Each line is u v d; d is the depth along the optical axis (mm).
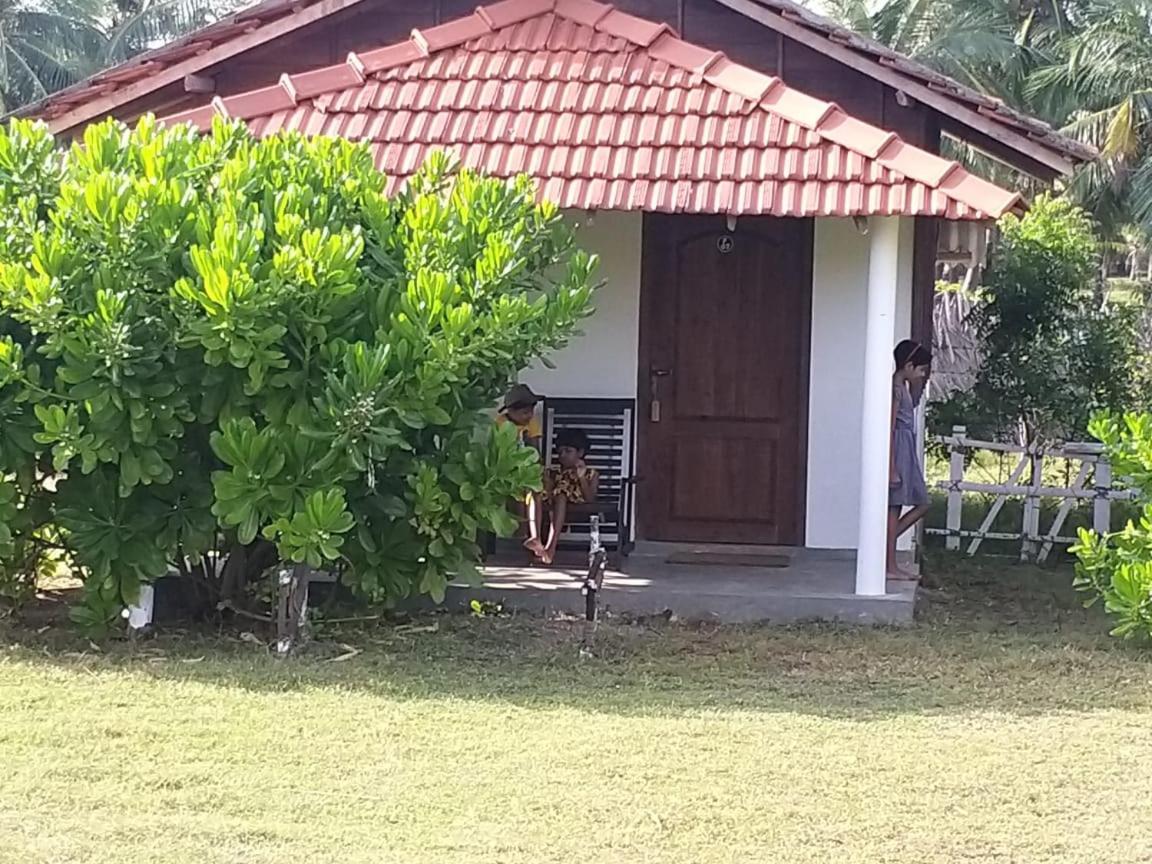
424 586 8406
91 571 8164
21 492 8328
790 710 7137
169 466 8016
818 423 11195
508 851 5168
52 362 8188
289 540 7730
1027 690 7699
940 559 12758
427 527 8242
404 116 9820
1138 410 15453
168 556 8203
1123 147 25844
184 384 7965
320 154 8719
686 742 6520
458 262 8289
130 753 6188
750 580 9797
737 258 11258
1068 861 5207
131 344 7730
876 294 9195
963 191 8781
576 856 5137
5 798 5602
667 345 11328
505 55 10219
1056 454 12945
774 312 11234
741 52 10859
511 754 6289
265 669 7691
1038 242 15273
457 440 8320
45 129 8594
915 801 5793
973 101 10086
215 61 10891
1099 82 26828
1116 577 8750
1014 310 15219
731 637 8789
